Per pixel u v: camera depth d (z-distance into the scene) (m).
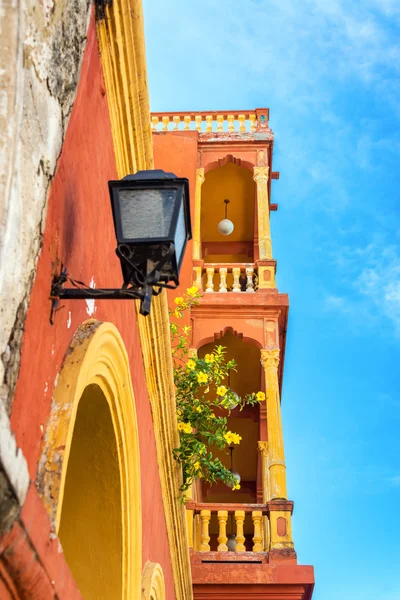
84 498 4.86
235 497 15.93
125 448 4.82
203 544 10.53
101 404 4.45
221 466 8.24
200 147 15.16
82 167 3.80
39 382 2.92
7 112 2.53
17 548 2.36
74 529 4.89
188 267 13.40
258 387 14.84
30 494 2.47
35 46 2.86
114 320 4.67
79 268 3.75
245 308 13.07
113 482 4.82
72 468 4.81
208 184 15.93
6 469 2.18
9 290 2.52
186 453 7.66
